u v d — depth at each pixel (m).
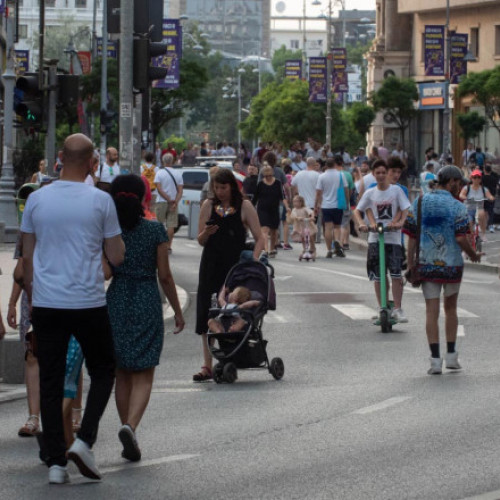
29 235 17.23
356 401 23.80
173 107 126.44
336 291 45.44
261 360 26.95
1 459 18.91
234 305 26.58
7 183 66.00
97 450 19.48
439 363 27.31
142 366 18.94
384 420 21.70
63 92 38.72
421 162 166.62
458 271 27.41
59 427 17.16
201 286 26.92
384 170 35.78
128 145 38.94
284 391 25.36
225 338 26.53
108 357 17.41
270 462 18.34
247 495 16.27
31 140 98.81
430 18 168.00
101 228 17.08
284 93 173.62
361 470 17.72
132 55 38.56
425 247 27.36
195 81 125.31
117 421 22.22
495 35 155.00
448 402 23.44
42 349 17.08
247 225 26.83
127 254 19.12
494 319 37.41
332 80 165.62
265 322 37.28
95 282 17.03
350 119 164.00
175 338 34.06
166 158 57.50
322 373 27.97
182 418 22.23
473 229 58.53
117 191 19.19
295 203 58.88
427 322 27.45
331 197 60.16
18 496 16.36
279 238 66.50
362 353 31.09
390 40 175.88
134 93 38.94
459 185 27.52
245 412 22.81
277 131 172.75
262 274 26.80
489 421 21.36
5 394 24.80
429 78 169.12
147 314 19.08
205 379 27.05
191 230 73.56
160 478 17.36
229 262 26.83
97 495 16.39
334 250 61.00
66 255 16.94
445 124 136.62
